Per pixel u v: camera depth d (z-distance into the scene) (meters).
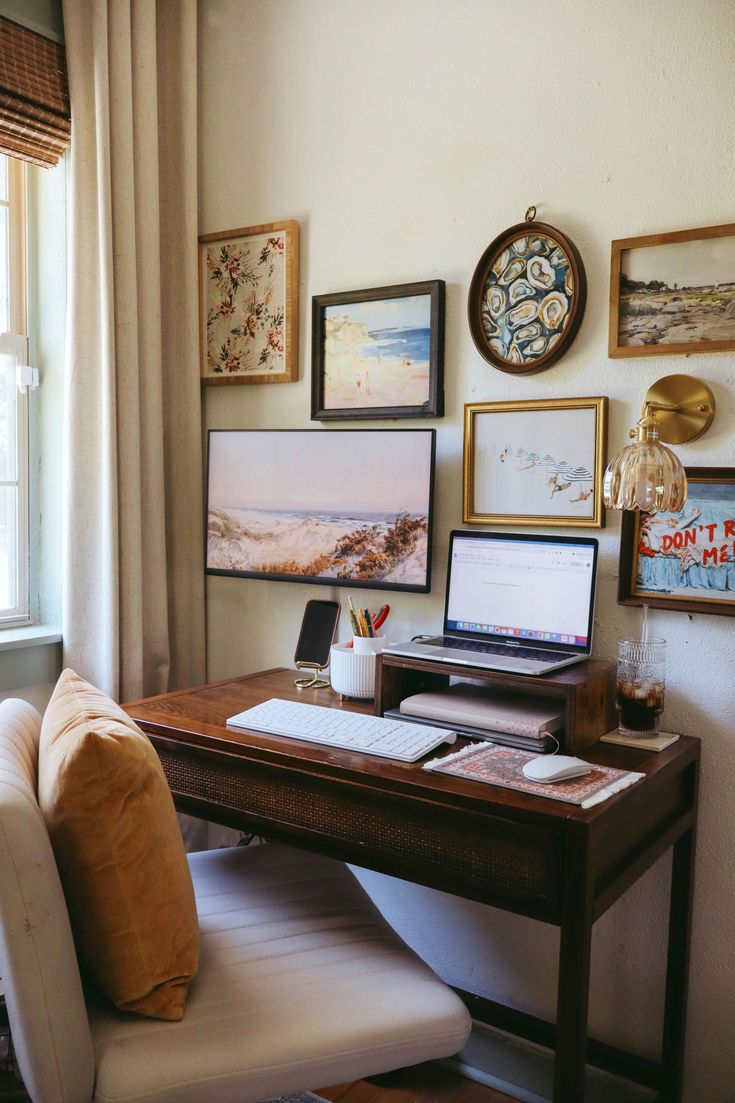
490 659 1.68
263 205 2.28
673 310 1.72
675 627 1.77
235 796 1.63
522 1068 1.89
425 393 2.03
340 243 2.16
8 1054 1.64
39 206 2.26
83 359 2.11
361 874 2.20
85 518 2.13
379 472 2.03
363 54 2.10
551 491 1.88
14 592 2.27
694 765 1.69
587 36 1.81
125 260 2.14
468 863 1.37
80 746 1.14
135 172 2.19
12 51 1.98
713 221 1.69
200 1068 1.16
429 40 2.01
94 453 2.14
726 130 1.67
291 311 2.22
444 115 1.99
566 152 1.84
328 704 1.89
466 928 2.05
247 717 1.73
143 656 2.25
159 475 2.26
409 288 2.02
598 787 1.39
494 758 1.53
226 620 2.39
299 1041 1.20
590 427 1.82
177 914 1.22
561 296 1.84
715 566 1.71
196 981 1.31
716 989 1.76
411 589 1.99
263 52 2.26
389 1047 1.24
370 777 1.45
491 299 1.94
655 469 1.52
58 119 2.08
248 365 2.30
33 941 1.09
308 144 2.20
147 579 2.26
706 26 1.68
